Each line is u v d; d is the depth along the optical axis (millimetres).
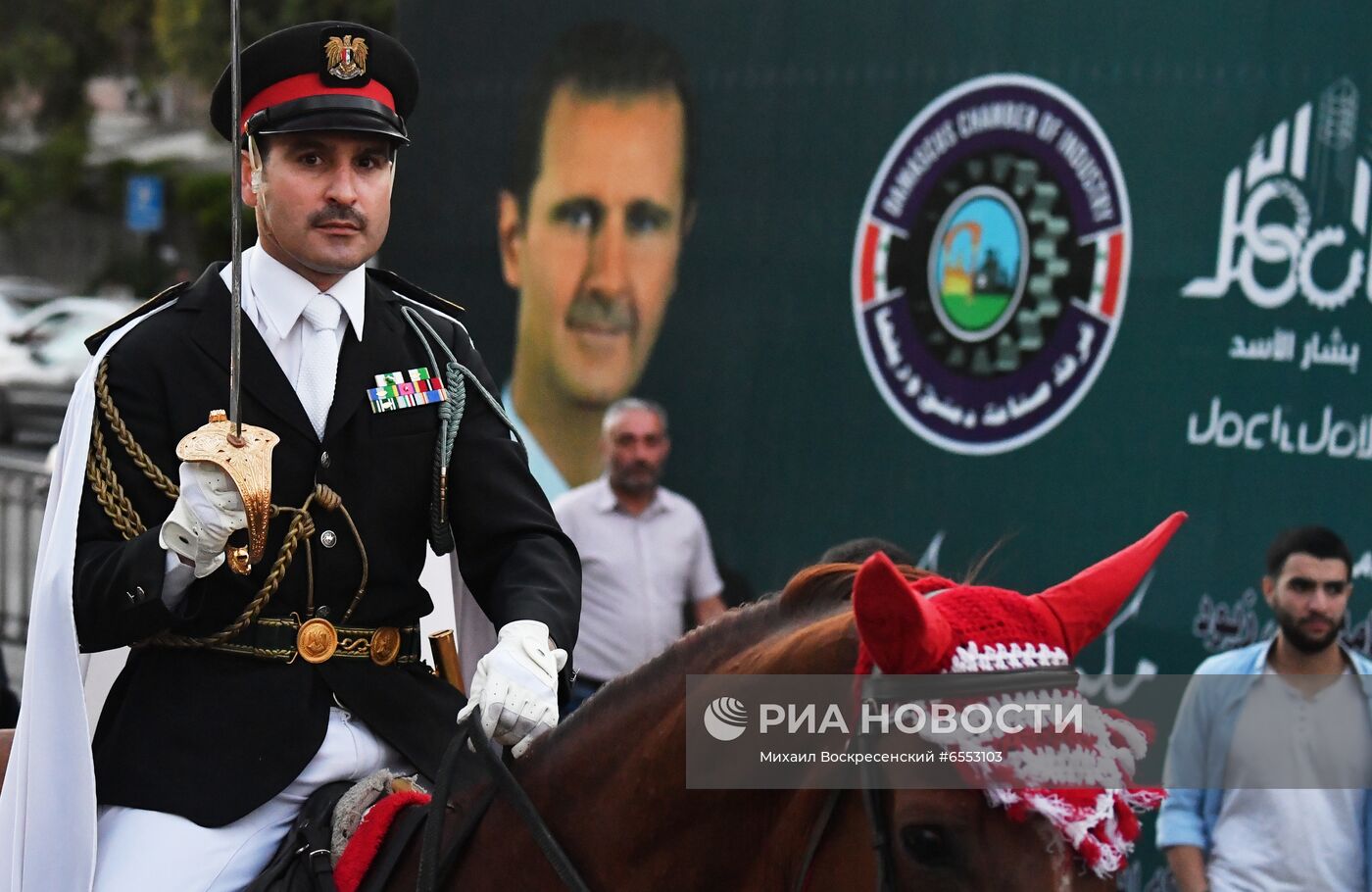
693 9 17375
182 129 87062
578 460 17953
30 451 52719
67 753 7281
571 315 18016
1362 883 13023
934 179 15914
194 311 7656
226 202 75625
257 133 7488
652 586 16703
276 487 7551
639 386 17531
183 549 6785
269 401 7539
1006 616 5930
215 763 7406
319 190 7484
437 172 19109
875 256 16250
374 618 7781
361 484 7691
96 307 57781
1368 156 13656
